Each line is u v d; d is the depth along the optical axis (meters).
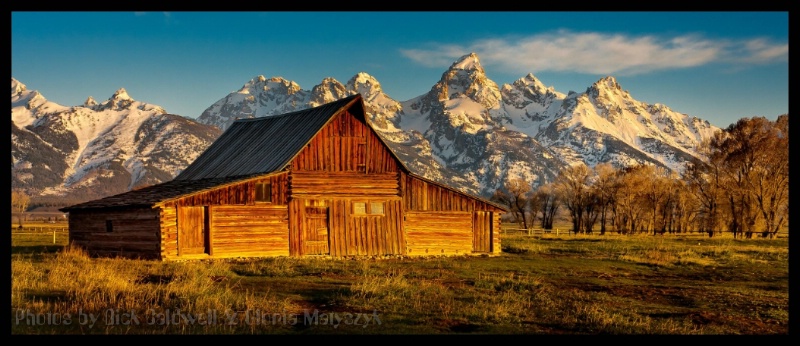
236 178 49.88
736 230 101.88
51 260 38.47
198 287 27.11
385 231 52.22
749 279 41.69
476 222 55.91
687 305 30.12
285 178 49.25
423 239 53.62
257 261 44.00
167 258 43.91
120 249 47.19
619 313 26.48
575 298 30.27
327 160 50.88
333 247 50.34
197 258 44.94
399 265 44.19
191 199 45.31
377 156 52.59
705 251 61.38
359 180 51.75
